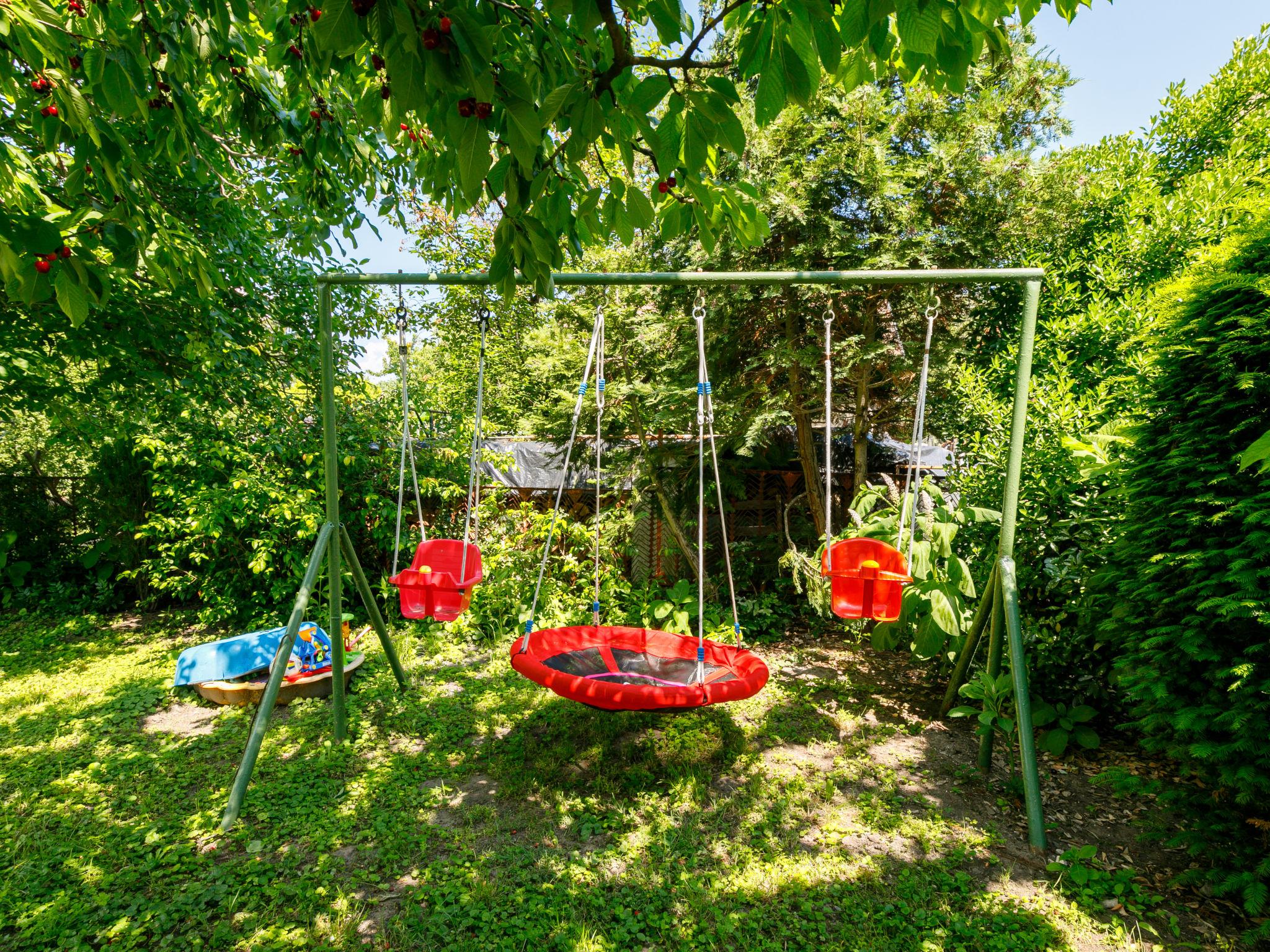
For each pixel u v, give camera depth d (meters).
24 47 2.12
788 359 6.48
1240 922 2.79
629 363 7.41
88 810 3.55
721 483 7.46
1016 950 2.62
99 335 5.70
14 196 3.19
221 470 6.93
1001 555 4.07
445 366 14.06
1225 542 3.03
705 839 3.36
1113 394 4.98
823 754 4.40
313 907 2.81
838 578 4.09
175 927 2.68
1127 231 6.54
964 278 3.81
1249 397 2.94
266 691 3.76
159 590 7.85
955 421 6.27
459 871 3.05
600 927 2.71
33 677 5.71
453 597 4.10
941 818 3.60
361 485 7.40
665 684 4.53
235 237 6.33
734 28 2.28
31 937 2.58
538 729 4.68
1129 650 3.51
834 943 2.66
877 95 6.27
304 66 3.06
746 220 2.71
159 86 2.79
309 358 7.59
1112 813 3.66
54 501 8.94
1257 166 6.24
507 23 2.19
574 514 8.85
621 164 6.88
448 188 2.79
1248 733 2.81
